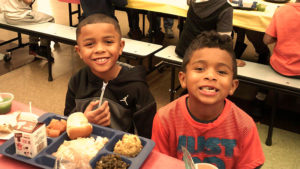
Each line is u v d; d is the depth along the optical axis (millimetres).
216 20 2371
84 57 1271
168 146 1215
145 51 2889
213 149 1140
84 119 1078
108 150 1029
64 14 6008
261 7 2695
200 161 1168
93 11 3080
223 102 1139
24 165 955
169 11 2973
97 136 1103
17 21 3465
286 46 2328
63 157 917
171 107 1189
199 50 1013
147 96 1440
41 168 938
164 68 3850
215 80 991
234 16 2664
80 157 902
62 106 2953
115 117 1451
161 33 4492
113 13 3223
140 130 1438
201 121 1130
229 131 1128
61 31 3354
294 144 2500
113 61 1274
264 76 2406
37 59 3996
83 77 1489
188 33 2531
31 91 3209
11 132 1128
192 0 2473
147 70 3717
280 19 2305
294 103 3137
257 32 3217
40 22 3623
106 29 1214
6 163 961
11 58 3980
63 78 3523
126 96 1428
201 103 1061
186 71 1073
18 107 1343
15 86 3297
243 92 3314
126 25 5344
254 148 1133
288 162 2281
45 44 3771
